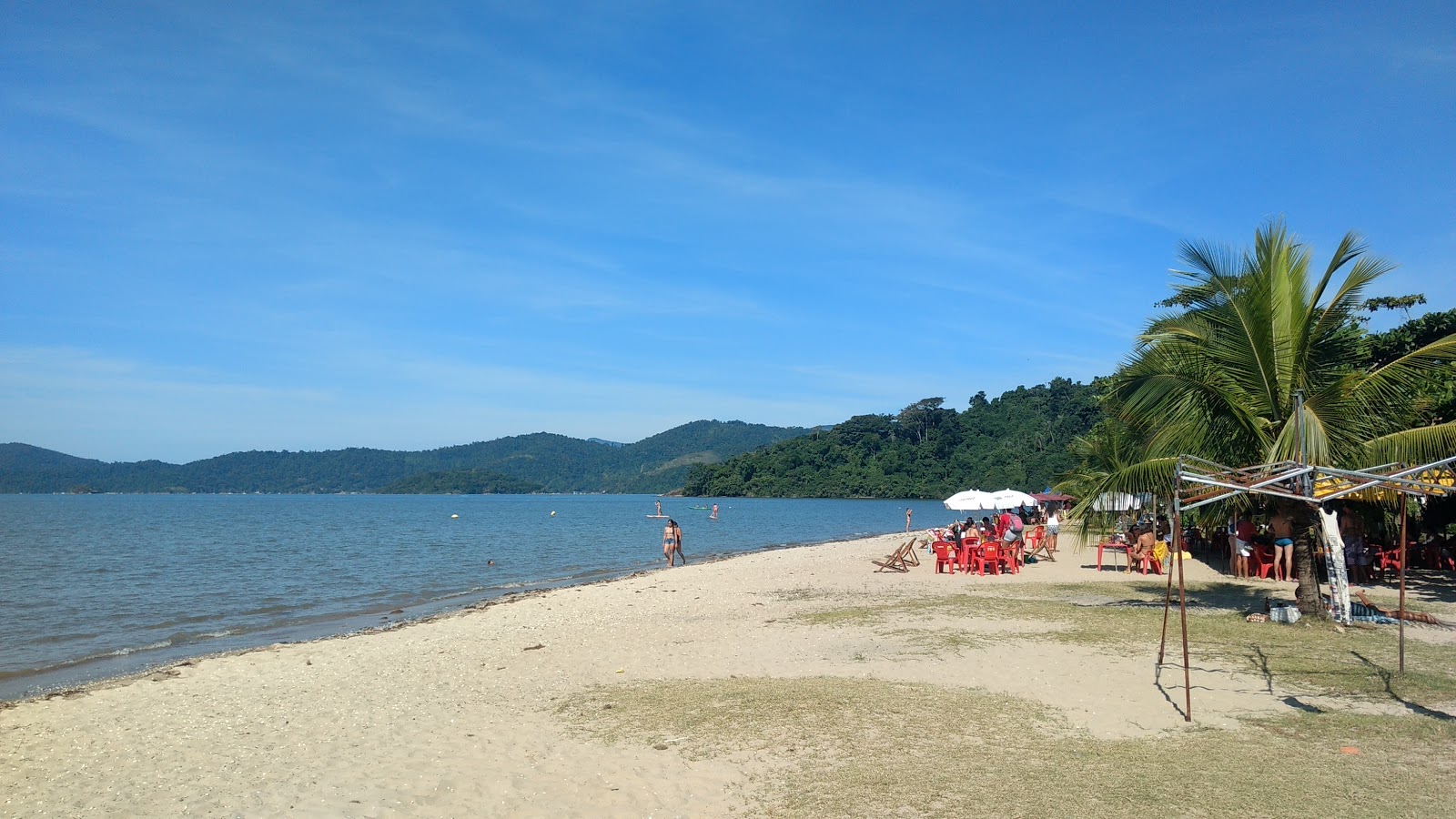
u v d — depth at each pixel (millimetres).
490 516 86812
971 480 112875
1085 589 18156
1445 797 5586
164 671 12305
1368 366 19688
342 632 17359
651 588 21750
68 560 34094
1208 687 8766
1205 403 13227
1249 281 13008
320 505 134000
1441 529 19609
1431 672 9148
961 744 7078
